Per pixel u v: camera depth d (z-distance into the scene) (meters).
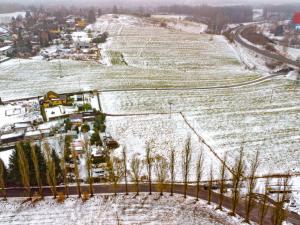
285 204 49.22
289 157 65.62
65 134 72.06
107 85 113.12
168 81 119.94
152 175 57.38
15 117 83.62
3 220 46.22
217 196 51.81
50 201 50.44
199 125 80.88
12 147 67.44
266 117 86.44
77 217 46.97
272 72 134.38
